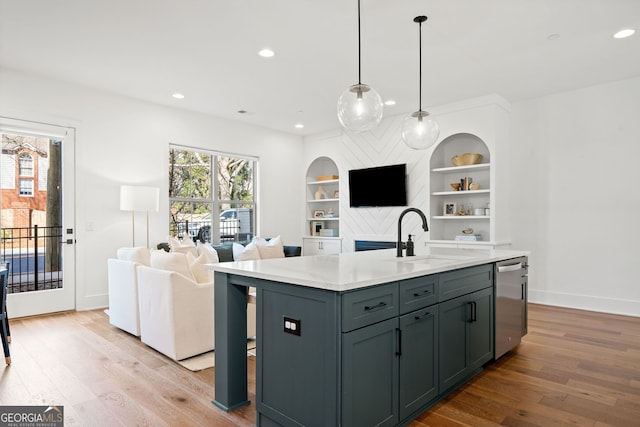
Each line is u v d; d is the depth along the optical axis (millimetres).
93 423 2074
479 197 5434
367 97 2668
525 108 5180
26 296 4289
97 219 4766
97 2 2840
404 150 5824
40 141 4426
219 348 2283
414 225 5688
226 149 6117
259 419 2049
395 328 1939
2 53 3727
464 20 3096
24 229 4320
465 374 2523
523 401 2338
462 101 5156
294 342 1858
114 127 4902
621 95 4492
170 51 3676
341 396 1656
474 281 2641
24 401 2324
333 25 3182
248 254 4430
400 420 1975
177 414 2184
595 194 4668
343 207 6652
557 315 4418
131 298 3561
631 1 2836
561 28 3234
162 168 5352
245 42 3486
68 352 3180
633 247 4430
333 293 1678
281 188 6957
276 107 5496
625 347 3316
